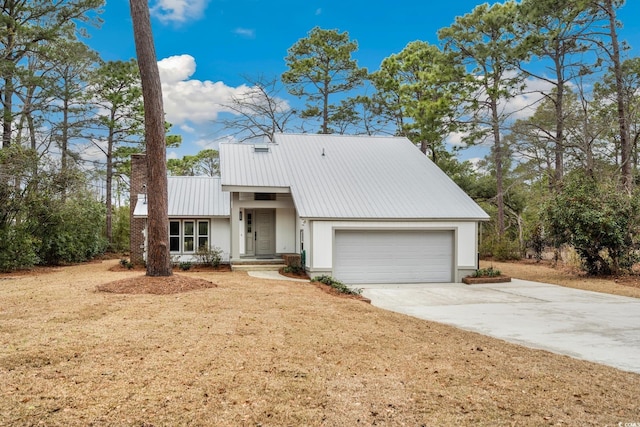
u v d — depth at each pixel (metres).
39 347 5.37
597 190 15.99
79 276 14.15
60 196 18.77
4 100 22.53
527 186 31.27
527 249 24.91
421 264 16.53
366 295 13.09
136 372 4.70
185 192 20.09
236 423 3.74
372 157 20.52
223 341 5.98
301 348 5.88
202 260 18.39
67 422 3.63
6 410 3.77
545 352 6.50
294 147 20.73
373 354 5.85
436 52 26.06
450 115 24.77
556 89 22.73
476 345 6.74
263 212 19.47
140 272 15.68
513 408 4.23
